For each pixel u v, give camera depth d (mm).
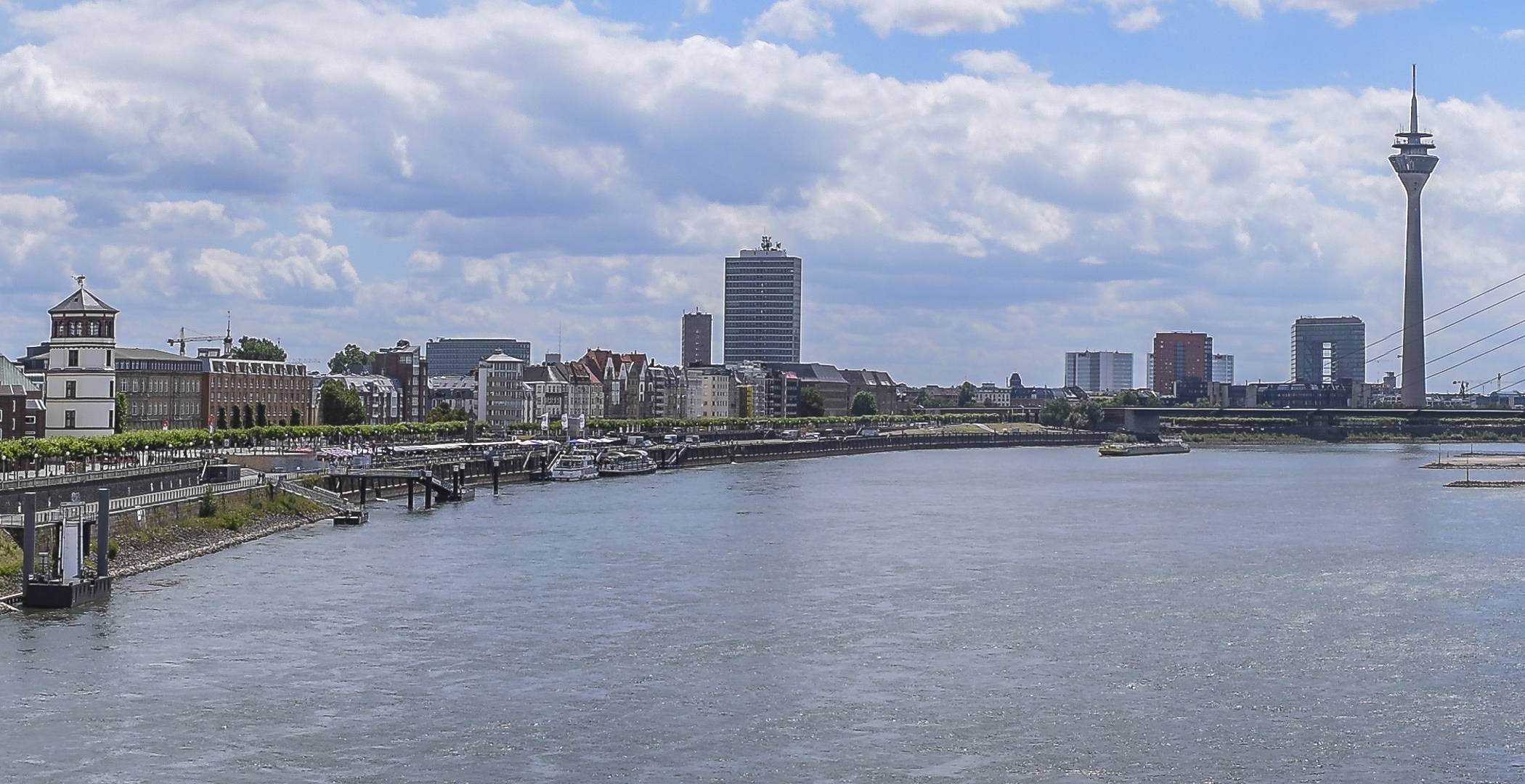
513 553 199750
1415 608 163500
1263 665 134625
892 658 135875
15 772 100562
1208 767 105688
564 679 126562
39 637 136875
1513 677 130500
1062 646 141750
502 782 100812
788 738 111000
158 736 108625
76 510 155375
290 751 106062
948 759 106625
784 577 181375
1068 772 104188
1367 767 105875
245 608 152750
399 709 116688
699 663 133000
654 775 102500
